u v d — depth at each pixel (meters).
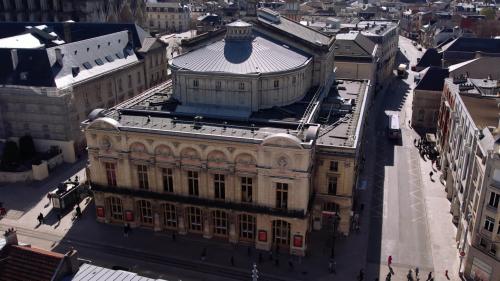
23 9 168.00
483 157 61.69
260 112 81.75
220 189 71.44
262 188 68.00
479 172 63.44
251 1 95.62
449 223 79.56
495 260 60.47
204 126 73.19
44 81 98.12
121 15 184.75
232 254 70.88
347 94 101.50
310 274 66.44
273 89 82.00
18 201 86.06
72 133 100.75
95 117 75.81
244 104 81.38
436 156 106.44
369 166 101.69
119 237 75.25
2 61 101.31
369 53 133.75
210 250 71.81
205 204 71.69
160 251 71.62
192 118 79.12
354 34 143.88
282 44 92.75
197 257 70.25
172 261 69.38
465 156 73.81
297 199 67.00
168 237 75.12
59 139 100.62
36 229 77.19
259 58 83.81
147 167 73.19
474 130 69.38
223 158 68.81
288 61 85.69
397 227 78.19
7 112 100.88
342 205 74.62
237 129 71.94
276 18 99.81
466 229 67.62
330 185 74.38
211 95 82.38
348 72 134.75
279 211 68.56
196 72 81.25
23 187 91.31
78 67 107.00
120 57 125.44
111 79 116.94
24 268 43.94
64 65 103.75
